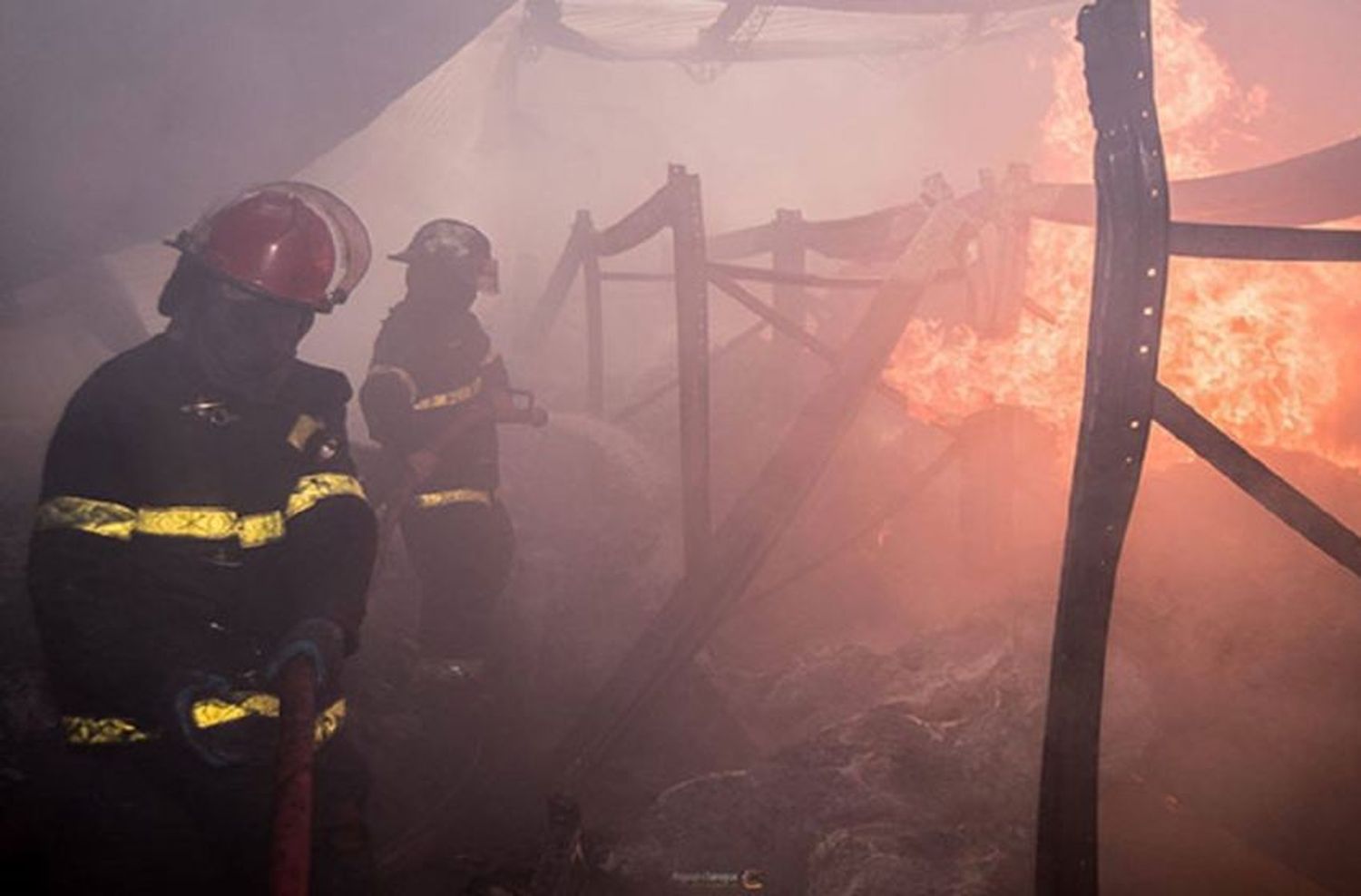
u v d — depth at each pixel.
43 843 2.65
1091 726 2.61
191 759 2.32
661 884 3.35
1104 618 2.57
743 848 3.45
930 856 3.17
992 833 3.31
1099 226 2.49
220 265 2.41
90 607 2.25
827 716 4.16
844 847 3.20
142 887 2.30
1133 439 2.51
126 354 2.46
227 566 2.43
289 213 2.48
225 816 2.30
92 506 2.30
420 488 4.64
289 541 2.51
